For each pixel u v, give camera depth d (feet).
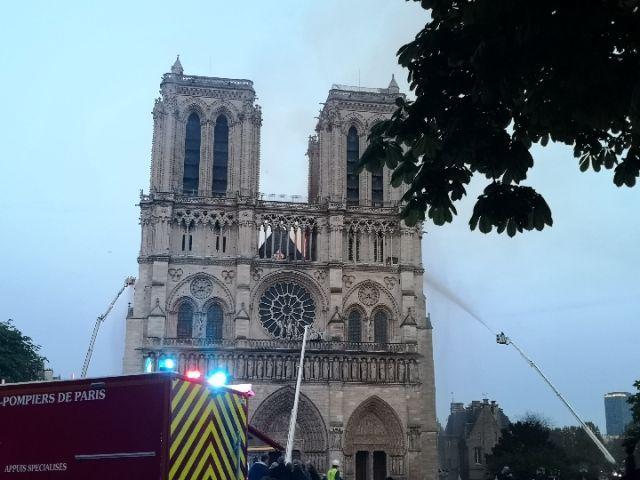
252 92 431.02
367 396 399.44
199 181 419.95
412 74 68.49
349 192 437.17
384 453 401.90
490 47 59.36
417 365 406.62
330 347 402.31
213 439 80.64
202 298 403.34
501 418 559.79
